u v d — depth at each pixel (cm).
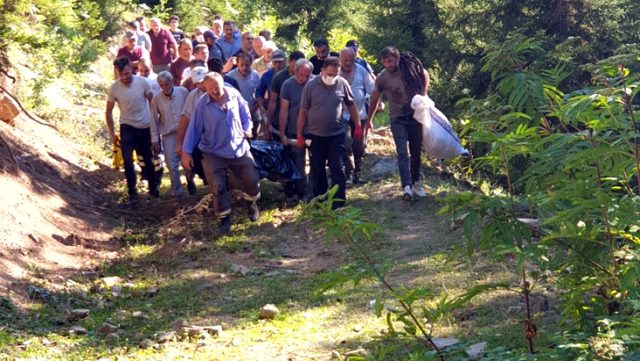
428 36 1953
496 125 494
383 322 725
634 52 455
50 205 1124
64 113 1609
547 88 505
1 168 1120
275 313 777
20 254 922
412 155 1171
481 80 1725
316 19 2733
